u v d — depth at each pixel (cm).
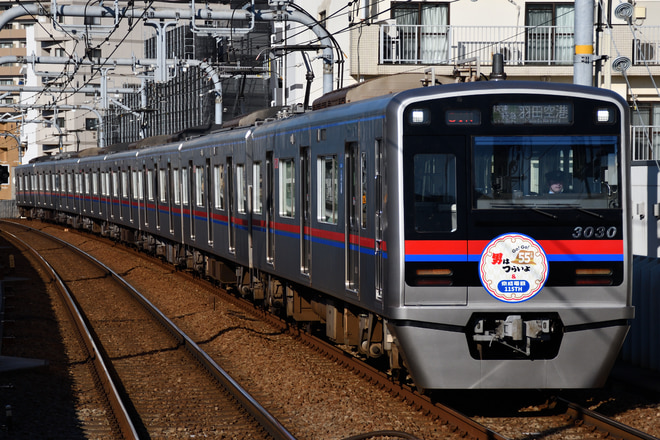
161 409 1327
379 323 1413
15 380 1521
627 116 1218
